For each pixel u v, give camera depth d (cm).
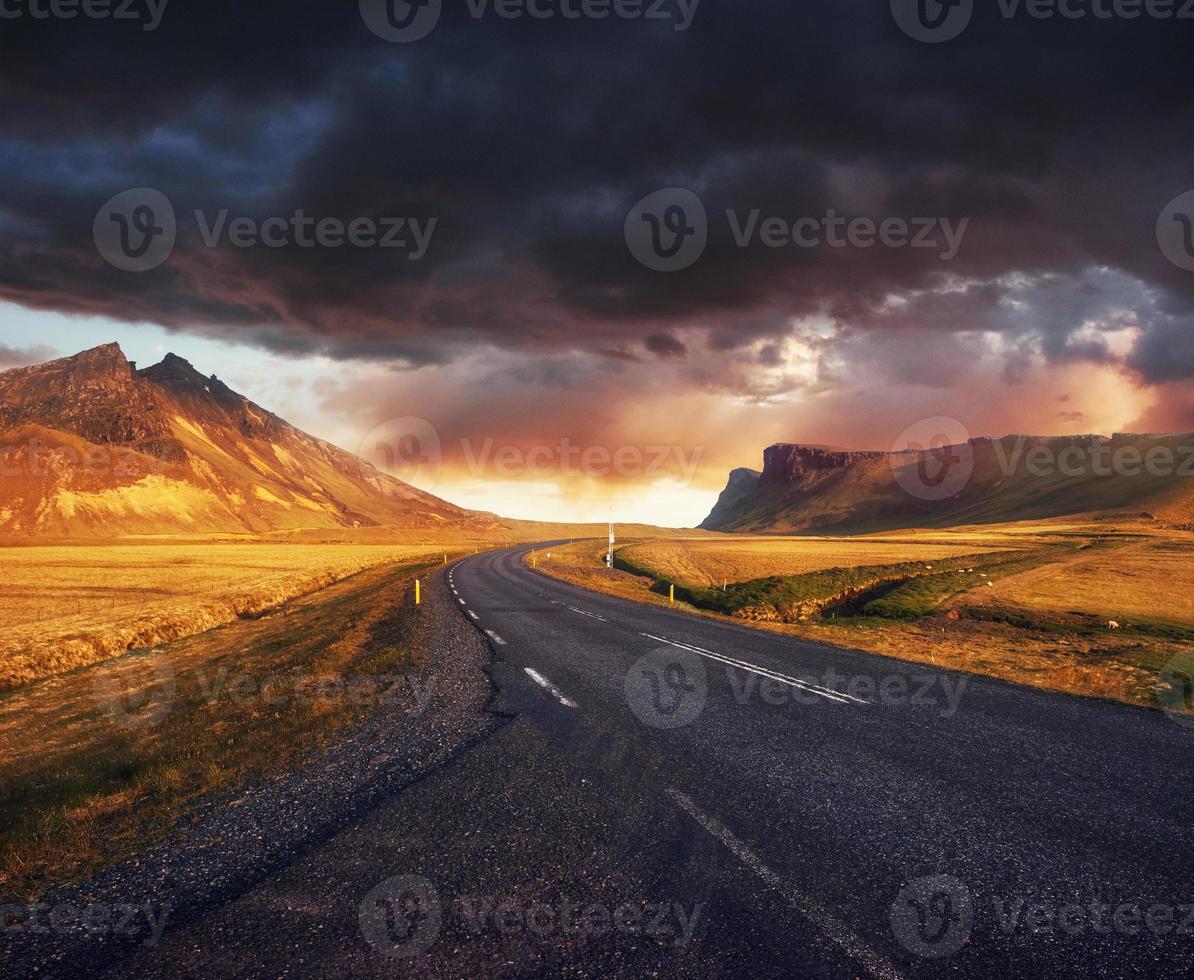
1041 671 1247
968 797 558
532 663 1220
